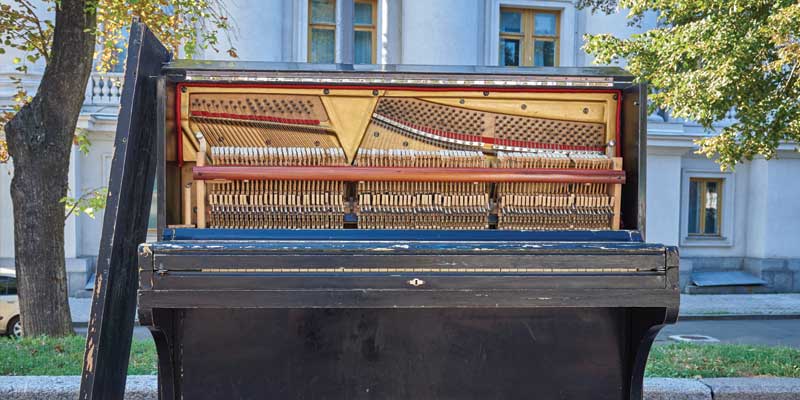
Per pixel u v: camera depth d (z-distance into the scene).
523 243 3.11
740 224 17.48
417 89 3.57
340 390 3.57
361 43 15.95
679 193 16.61
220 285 2.95
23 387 4.51
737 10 6.00
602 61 7.25
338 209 3.47
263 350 3.54
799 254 17.02
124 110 3.29
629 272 3.08
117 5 7.23
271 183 3.45
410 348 3.58
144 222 3.73
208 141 3.54
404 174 3.42
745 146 6.58
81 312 12.78
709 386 4.79
